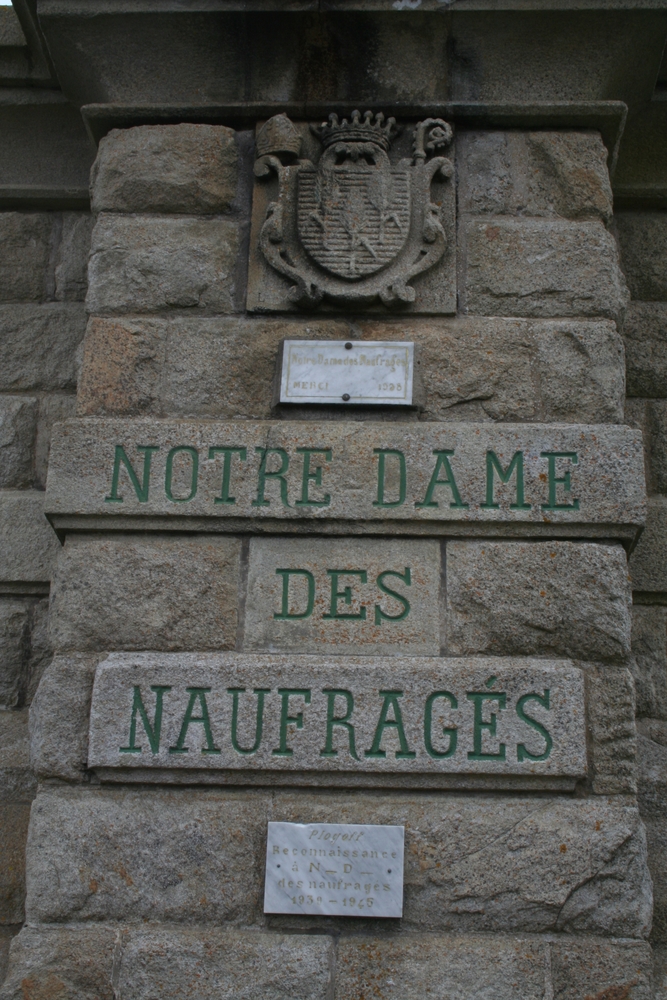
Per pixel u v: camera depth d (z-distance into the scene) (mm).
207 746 3520
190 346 4043
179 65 4375
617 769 3492
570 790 3482
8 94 4969
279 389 3953
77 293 4934
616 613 3637
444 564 3723
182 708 3561
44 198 5004
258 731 3527
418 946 3336
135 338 4047
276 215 4141
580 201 4219
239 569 3748
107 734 3543
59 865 3447
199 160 4289
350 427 3865
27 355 4836
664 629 4426
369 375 3965
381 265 4059
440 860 3416
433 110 4289
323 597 3701
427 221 4109
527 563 3701
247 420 3945
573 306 4066
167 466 3836
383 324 4074
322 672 3572
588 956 3320
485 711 3527
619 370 3971
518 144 4312
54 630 3701
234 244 4199
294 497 3783
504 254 4133
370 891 3383
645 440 4688
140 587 3725
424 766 3479
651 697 4336
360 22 4289
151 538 3793
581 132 4340
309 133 4312
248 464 3828
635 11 4203
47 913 3404
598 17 4230
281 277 4121
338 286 4059
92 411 3955
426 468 3803
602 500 3746
